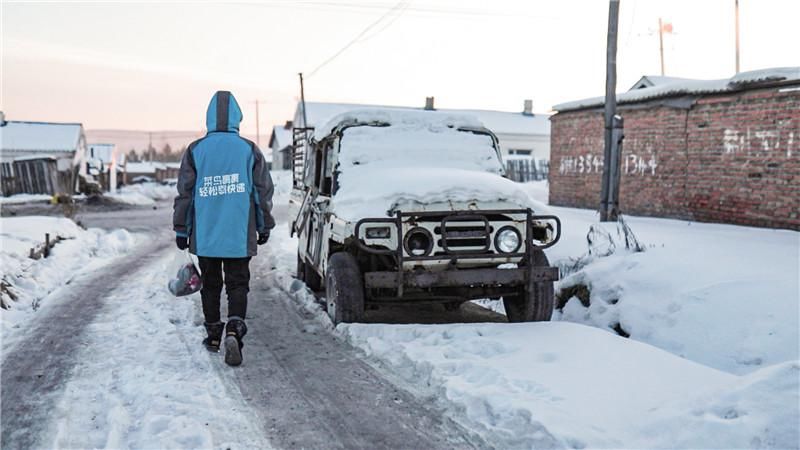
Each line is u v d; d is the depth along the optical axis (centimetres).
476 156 710
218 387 422
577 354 456
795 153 891
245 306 482
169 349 512
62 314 651
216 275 495
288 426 363
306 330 590
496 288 616
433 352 477
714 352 514
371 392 420
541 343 488
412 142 707
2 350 515
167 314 644
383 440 347
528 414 352
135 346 521
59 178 3350
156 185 5675
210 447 329
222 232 464
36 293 770
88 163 4562
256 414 379
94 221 2081
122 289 799
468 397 389
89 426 360
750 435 304
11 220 1269
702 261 660
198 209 469
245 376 448
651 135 1188
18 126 4238
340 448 336
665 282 632
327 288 613
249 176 473
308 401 402
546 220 593
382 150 689
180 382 426
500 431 345
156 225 1936
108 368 463
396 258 548
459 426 364
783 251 680
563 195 1527
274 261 1119
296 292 780
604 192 1009
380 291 608
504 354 472
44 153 4003
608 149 998
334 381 441
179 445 329
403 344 502
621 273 689
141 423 359
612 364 430
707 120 1050
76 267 1011
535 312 586
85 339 546
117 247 1295
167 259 1119
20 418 371
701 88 1039
